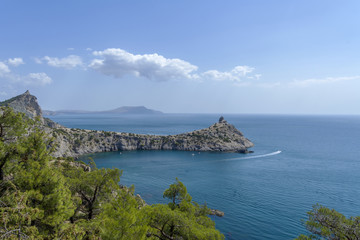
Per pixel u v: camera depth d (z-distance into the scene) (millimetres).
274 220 61812
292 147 197250
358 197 78750
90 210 30422
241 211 67562
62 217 20938
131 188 23078
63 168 35906
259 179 101500
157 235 26516
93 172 32656
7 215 13062
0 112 26500
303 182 96250
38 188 21531
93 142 179625
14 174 22766
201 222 33156
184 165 131500
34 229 14320
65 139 160750
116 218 20375
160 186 91312
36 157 24984
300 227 58188
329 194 82000
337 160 142125
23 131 26781
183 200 35375
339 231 19672
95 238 16344
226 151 183375
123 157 156750
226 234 54531
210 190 86312
